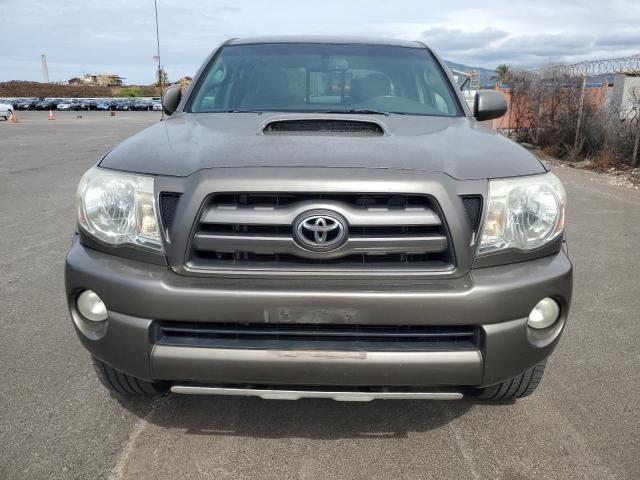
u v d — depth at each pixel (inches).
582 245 218.1
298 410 103.7
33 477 84.5
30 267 183.8
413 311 75.0
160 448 92.1
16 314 145.6
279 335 77.9
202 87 127.7
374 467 88.6
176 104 132.7
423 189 75.5
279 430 97.5
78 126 1050.7
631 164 429.7
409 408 105.1
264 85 125.7
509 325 78.1
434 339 78.8
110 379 94.6
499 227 79.4
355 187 74.4
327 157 79.4
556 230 83.8
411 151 83.5
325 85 125.8
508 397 101.5
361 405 105.8
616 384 113.9
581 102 492.7
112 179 81.8
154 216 78.4
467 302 75.4
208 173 76.7
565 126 516.1
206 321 76.1
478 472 87.7
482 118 132.3
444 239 76.9
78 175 393.1
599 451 92.7
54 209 275.4
